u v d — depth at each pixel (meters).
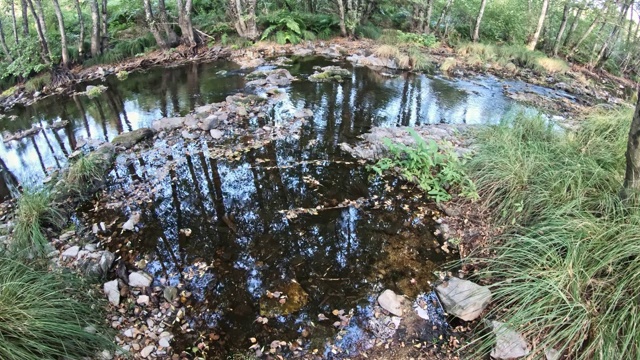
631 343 2.32
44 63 9.05
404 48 10.48
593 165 3.75
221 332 2.88
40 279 2.83
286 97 7.29
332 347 2.76
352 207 4.27
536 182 3.84
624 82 10.64
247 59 10.07
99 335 2.62
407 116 6.62
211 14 12.03
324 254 3.62
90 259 3.43
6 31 10.23
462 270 3.39
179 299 3.15
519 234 3.46
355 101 7.22
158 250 3.68
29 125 6.93
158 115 6.79
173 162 5.14
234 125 6.12
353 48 10.79
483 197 4.10
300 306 3.09
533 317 2.62
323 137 5.77
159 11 10.95
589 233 2.96
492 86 8.48
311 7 12.83
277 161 5.14
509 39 12.09
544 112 6.77
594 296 2.62
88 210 4.27
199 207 4.30
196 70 9.47
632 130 2.89
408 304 3.10
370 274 3.40
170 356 2.68
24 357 2.28
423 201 4.34
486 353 2.66
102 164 4.93
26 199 3.97
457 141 5.45
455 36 11.77
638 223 2.87
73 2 11.55
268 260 3.56
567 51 11.93
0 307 2.43
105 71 9.63
